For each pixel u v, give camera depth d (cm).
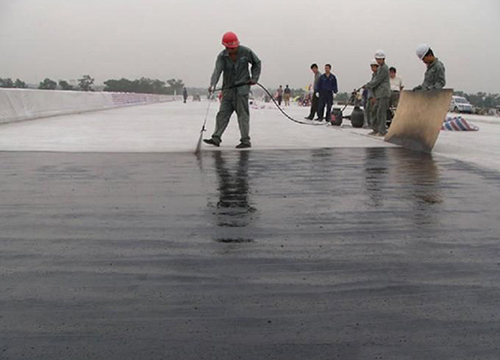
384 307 199
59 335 176
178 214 336
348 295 209
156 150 671
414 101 757
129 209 349
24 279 225
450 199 386
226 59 691
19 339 174
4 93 1197
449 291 214
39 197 384
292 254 259
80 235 290
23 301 203
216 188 421
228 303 202
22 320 187
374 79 916
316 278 228
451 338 175
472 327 183
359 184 444
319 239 284
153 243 276
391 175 491
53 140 788
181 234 292
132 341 172
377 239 285
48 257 254
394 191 414
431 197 393
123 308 197
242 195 395
